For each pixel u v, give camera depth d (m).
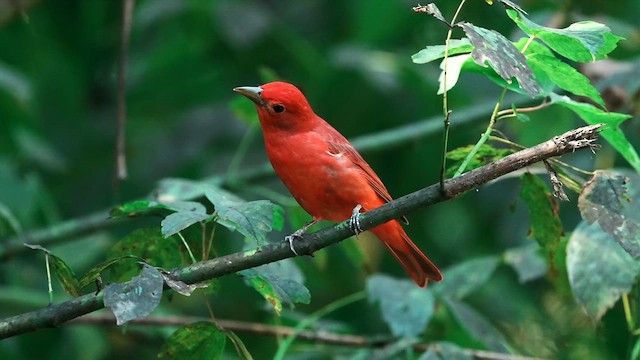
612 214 6.41
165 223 6.34
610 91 9.67
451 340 10.59
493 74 7.09
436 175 13.52
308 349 10.55
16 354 11.73
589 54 6.52
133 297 5.95
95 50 14.17
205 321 6.94
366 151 11.40
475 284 9.88
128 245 7.33
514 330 12.62
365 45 13.93
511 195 13.08
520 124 10.91
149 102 14.13
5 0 12.56
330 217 8.92
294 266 8.32
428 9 6.12
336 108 13.73
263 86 8.82
